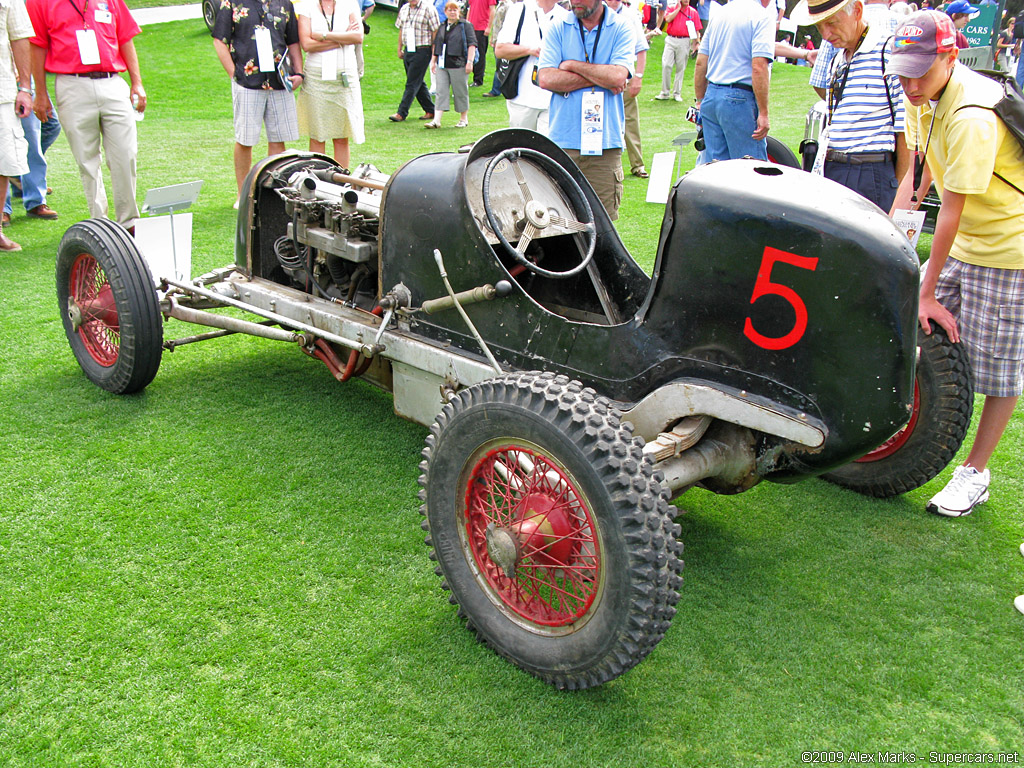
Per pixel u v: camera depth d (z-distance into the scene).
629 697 2.25
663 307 2.41
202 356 4.39
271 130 6.71
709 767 2.03
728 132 5.50
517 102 6.37
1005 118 2.67
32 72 5.52
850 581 2.79
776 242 2.16
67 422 3.59
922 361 3.04
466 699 2.21
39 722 2.08
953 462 3.65
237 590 2.58
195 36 16.75
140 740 2.04
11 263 5.55
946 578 2.83
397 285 3.12
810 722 2.19
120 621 2.42
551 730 2.12
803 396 2.23
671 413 2.40
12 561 2.66
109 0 5.48
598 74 4.82
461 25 10.62
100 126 5.70
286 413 3.78
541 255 3.21
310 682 2.24
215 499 3.06
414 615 2.52
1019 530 3.14
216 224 6.53
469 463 2.32
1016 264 2.86
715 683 2.31
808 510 3.24
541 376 2.24
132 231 4.25
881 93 3.91
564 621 2.21
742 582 2.77
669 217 2.34
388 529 2.93
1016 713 2.24
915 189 3.87
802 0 3.88
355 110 7.00
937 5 7.44
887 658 2.43
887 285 2.04
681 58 13.35
